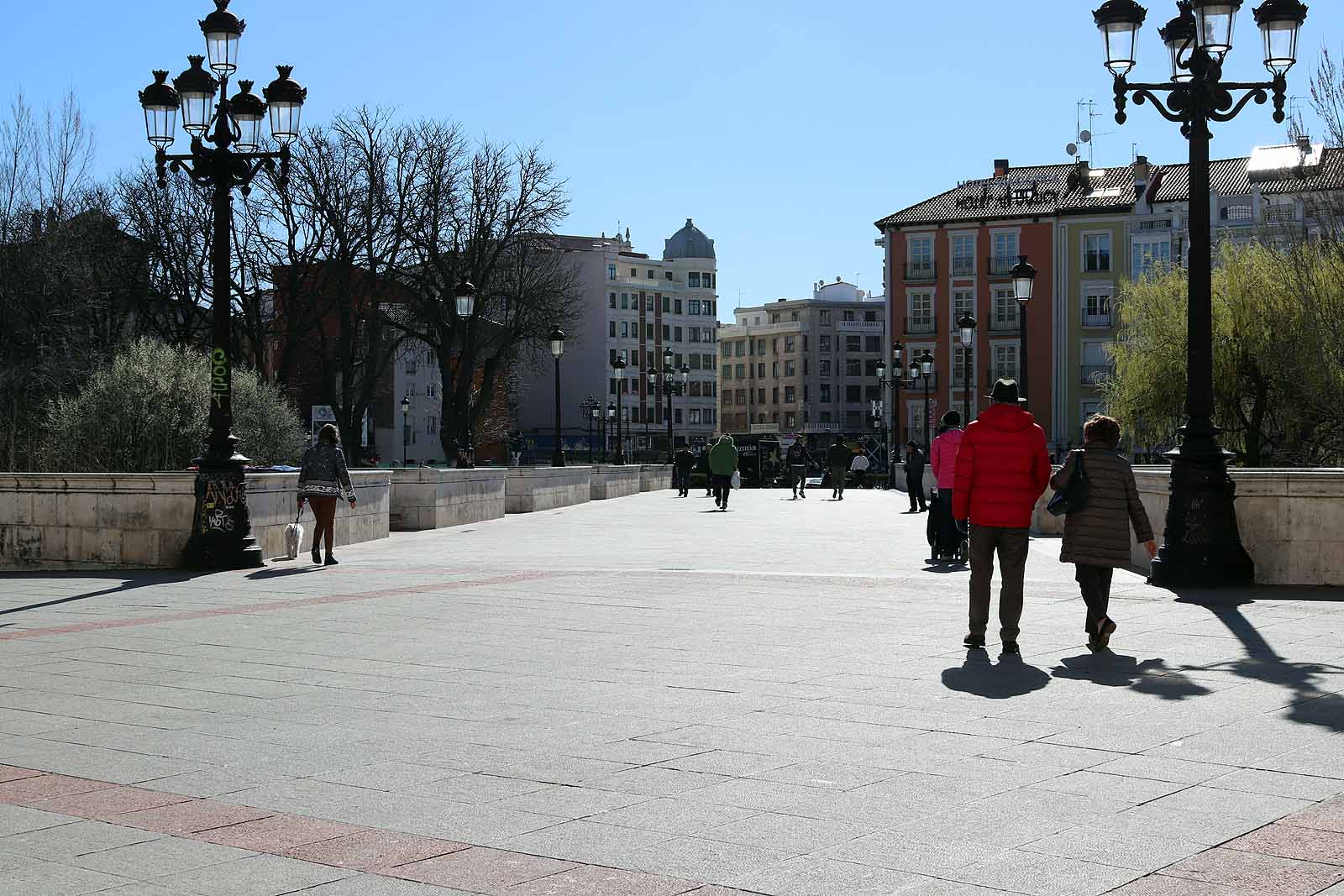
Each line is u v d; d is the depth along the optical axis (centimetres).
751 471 8756
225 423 1752
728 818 557
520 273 6147
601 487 4775
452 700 823
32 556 1858
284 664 969
